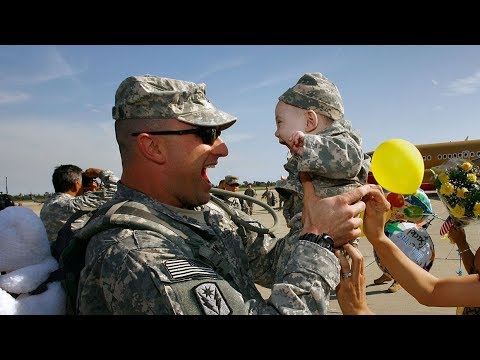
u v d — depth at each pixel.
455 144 20.03
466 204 2.43
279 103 2.20
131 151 1.61
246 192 20.34
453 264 7.32
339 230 1.49
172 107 1.56
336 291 1.75
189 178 1.61
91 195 3.85
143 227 1.42
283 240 1.98
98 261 1.36
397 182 1.79
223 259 1.53
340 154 1.57
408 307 5.11
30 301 1.48
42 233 1.63
